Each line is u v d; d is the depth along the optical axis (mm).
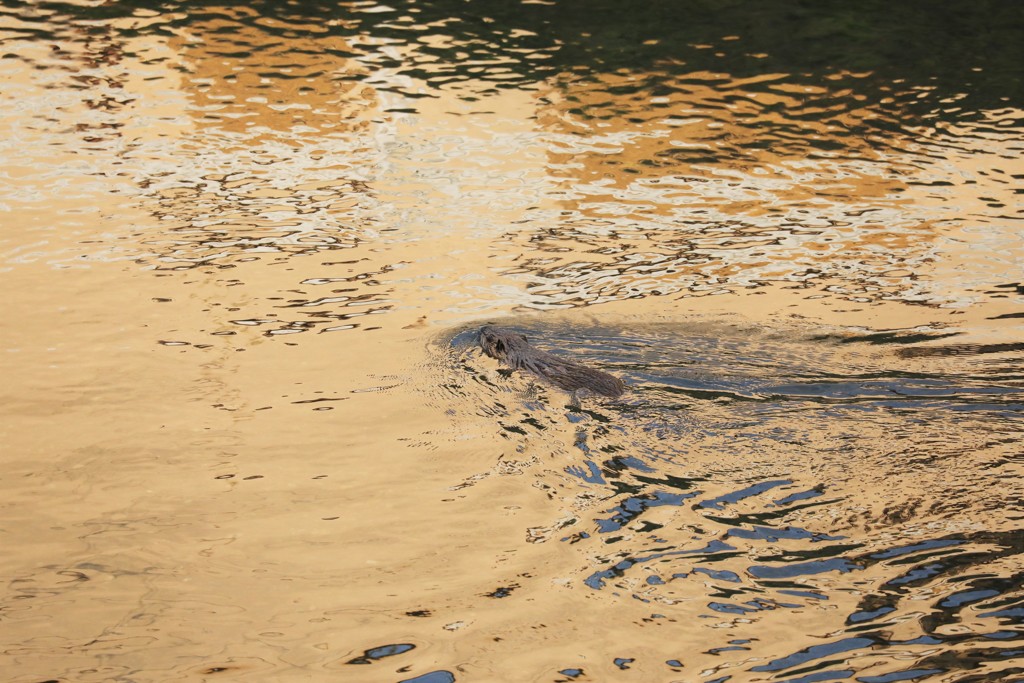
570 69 29266
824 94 27891
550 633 10320
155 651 10211
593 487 12617
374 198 22312
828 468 12609
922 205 22344
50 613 10797
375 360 16219
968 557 10930
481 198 22469
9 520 12375
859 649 9820
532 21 32844
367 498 12789
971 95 27781
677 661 9836
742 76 28953
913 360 15742
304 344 16750
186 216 21234
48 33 30297
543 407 14516
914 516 11625
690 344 16484
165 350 16438
